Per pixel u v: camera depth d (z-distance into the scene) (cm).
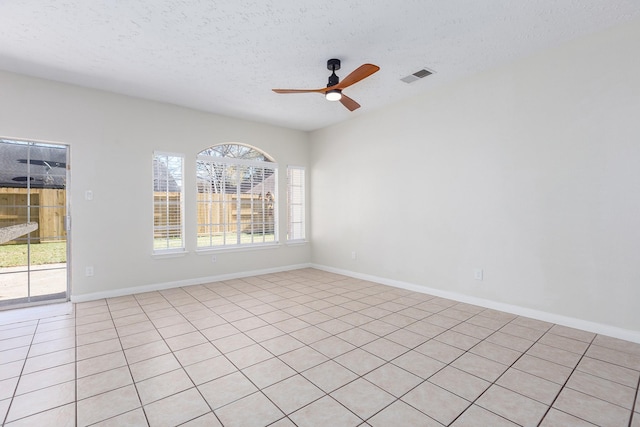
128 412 173
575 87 282
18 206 351
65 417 169
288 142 564
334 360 230
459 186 368
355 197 501
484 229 347
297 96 405
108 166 389
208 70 336
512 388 194
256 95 405
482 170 347
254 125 520
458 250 371
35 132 347
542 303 306
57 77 350
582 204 280
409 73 346
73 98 369
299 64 323
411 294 404
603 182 269
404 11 238
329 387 196
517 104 319
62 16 241
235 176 507
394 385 198
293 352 243
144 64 322
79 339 267
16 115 338
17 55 301
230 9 235
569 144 287
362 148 488
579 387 195
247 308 349
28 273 357
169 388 196
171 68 331
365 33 268
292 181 576
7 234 145
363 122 485
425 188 403
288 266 565
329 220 550
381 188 460
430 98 395
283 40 278
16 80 338
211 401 182
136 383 201
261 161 533
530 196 312
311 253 592
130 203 405
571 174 286
